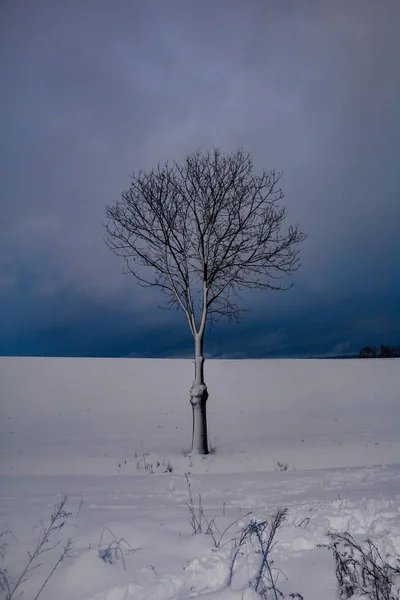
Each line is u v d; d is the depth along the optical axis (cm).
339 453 1795
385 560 388
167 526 563
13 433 2533
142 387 3869
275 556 428
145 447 2091
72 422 2827
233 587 369
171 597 358
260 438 2294
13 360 5003
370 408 3209
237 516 617
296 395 3634
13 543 495
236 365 4834
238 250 2014
